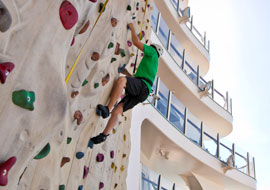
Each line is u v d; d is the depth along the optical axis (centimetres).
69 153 189
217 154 891
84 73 173
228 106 1095
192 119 927
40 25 107
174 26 1000
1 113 95
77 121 180
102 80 210
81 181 232
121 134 379
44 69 108
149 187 614
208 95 962
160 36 846
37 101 106
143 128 669
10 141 97
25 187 136
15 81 98
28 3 103
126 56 280
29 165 136
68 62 155
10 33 96
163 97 735
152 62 290
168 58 818
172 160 799
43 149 124
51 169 154
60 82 114
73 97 167
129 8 219
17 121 99
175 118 775
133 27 287
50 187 153
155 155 783
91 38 180
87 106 202
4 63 93
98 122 245
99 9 172
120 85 251
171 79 850
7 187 98
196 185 871
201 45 1140
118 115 255
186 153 761
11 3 96
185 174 888
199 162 811
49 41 110
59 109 114
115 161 336
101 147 289
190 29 1094
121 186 357
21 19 100
